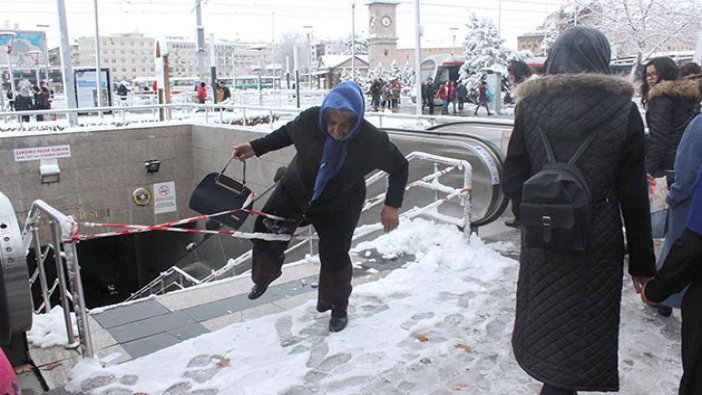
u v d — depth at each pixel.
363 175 3.38
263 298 4.42
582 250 2.20
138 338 3.75
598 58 2.37
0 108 23.34
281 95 30.39
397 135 6.51
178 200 15.23
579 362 2.28
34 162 13.11
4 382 1.79
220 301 4.38
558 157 2.32
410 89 44.22
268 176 12.50
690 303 2.29
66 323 3.55
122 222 14.55
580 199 2.18
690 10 20.59
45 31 32.75
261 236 3.58
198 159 14.99
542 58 28.02
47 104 20.66
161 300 4.41
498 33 33.72
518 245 5.45
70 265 3.20
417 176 6.40
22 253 2.97
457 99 28.81
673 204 3.04
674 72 4.23
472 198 5.66
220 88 23.53
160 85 19.44
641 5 21.02
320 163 3.27
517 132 2.51
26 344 3.36
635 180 2.29
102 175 14.05
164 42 18.95
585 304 2.29
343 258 3.56
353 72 39.75
